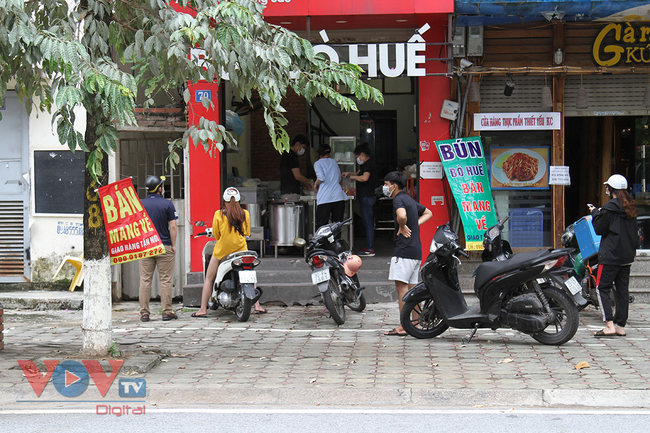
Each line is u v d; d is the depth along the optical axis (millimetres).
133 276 10617
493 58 10273
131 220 6453
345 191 11305
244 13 5871
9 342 7617
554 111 10234
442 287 7473
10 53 5535
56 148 10344
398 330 7867
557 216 10359
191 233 10266
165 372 6246
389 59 9391
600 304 7715
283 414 5234
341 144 11656
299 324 8633
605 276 7617
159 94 11414
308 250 8531
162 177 9164
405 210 7703
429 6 9281
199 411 5324
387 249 12422
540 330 7031
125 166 10820
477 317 7238
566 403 5441
